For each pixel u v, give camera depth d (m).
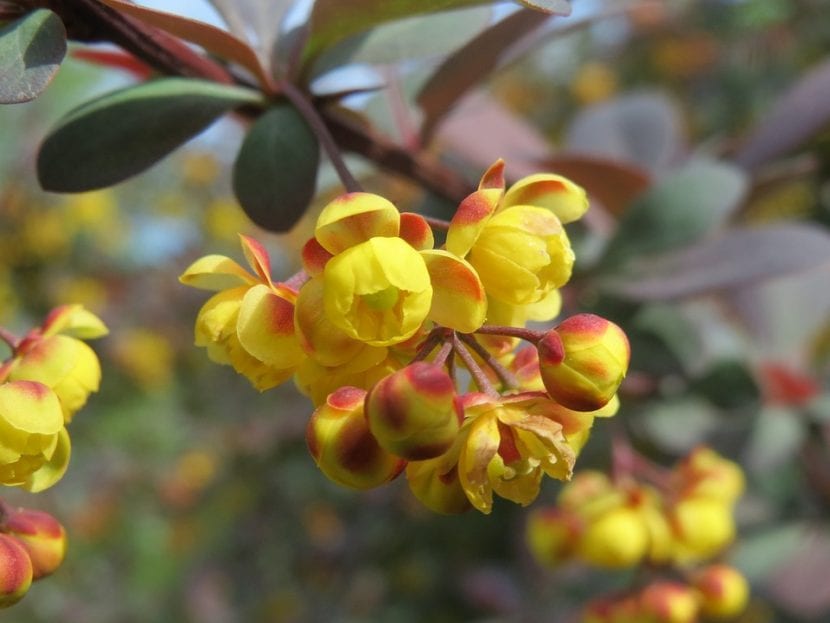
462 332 0.08
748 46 0.34
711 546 0.14
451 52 0.12
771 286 0.18
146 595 0.41
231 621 0.38
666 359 0.15
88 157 0.10
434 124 0.13
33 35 0.09
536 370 0.08
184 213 0.47
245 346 0.08
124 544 0.42
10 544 0.09
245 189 0.10
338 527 0.36
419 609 0.33
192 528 0.42
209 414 0.43
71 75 0.26
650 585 0.14
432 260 0.08
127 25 0.10
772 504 0.21
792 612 0.19
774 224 0.15
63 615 0.39
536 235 0.08
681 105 0.40
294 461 0.38
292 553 0.38
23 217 0.36
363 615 0.35
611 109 0.20
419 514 0.33
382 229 0.07
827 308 0.18
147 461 0.42
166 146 0.10
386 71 0.14
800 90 0.18
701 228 0.14
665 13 0.40
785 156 0.18
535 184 0.08
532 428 0.07
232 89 0.10
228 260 0.08
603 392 0.08
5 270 0.36
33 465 0.08
